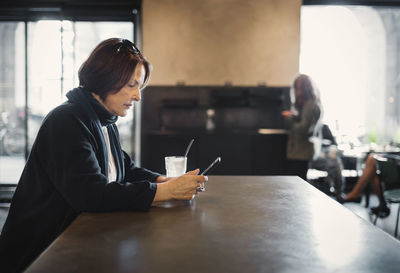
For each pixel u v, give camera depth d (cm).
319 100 432
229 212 108
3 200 470
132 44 127
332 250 77
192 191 114
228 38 542
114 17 529
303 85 425
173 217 103
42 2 516
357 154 464
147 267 68
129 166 155
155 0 537
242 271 66
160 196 111
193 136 504
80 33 559
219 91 539
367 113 655
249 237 85
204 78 546
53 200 115
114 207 106
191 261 71
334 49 657
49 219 115
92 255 74
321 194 132
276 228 92
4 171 575
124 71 120
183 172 137
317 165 466
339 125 593
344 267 68
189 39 542
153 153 505
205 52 543
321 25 664
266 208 112
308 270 67
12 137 610
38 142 115
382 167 348
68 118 114
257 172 505
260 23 541
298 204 117
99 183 107
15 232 116
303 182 155
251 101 536
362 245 81
